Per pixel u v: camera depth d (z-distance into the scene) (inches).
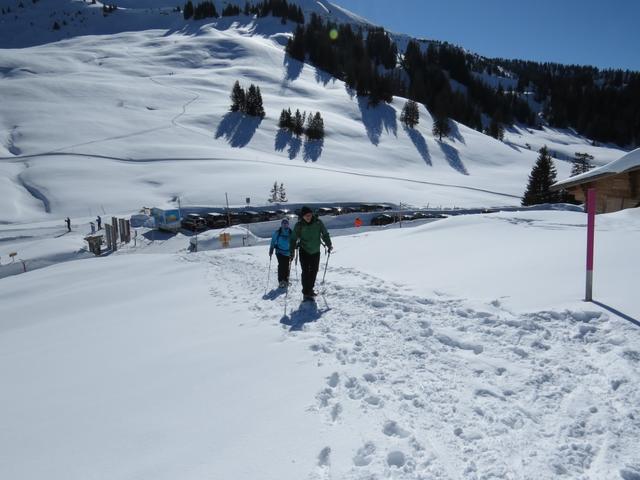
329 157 3319.4
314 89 5167.3
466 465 114.5
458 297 267.0
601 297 223.0
